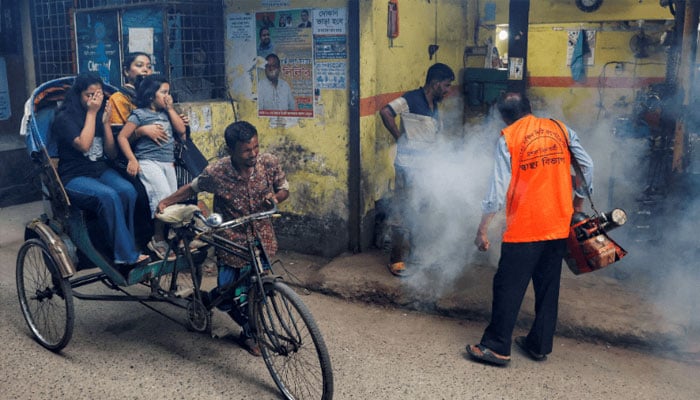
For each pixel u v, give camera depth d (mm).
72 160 4312
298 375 3881
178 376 3930
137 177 4535
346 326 4656
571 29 8391
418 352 4242
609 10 7980
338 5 5453
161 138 4570
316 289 5285
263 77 5930
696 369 4004
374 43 5660
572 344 4348
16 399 3645
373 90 5754
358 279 5168
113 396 3688
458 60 8289
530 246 3820
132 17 5934
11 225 7000
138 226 4551
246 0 5863
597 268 3863
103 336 4473
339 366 4047
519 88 5684
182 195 4020
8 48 7637
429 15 7102
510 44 5660
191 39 5938
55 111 4398
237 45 6004
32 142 4168
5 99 7668
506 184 3791
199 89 6059
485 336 4086
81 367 4027
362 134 5633
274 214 3676
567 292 4762
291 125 5883
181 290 4363
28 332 4504
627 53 8203
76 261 4164
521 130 3824
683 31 5645
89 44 6297
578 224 3889
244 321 4086
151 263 4086
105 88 4684
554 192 3807
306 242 6008
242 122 3715
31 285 5273
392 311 4934
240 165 3789
